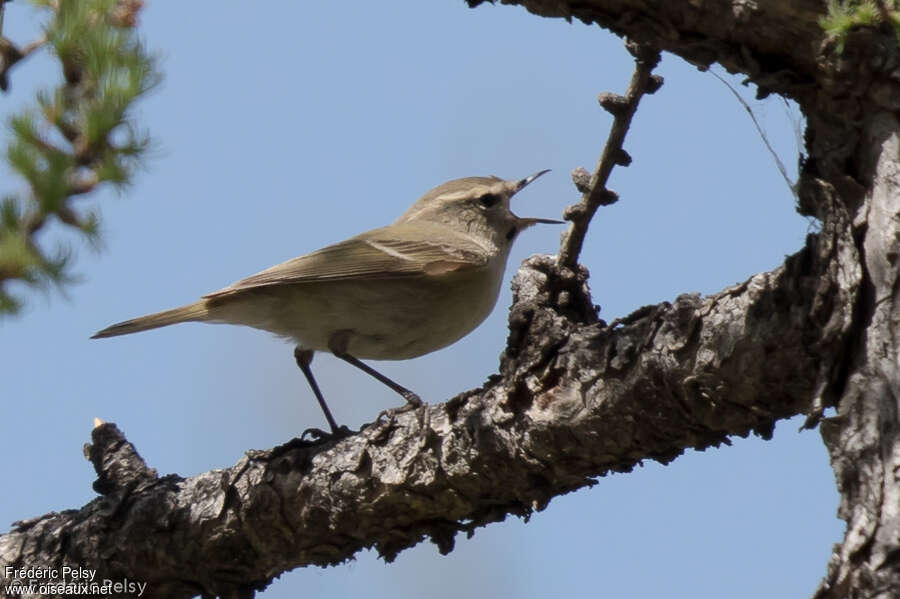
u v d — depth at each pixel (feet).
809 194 21.71
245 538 32.12
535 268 31.17
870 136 21.59
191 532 32.45
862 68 21.52
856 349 20.25
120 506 33.45
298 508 31.22
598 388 25.99
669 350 24.34
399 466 29.63
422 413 29.86
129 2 20.71
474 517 30.40
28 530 34.73
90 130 19.74
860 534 17.78
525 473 28.25
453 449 28.76
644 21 24.36
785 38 22.77
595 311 31.86
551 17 25.55
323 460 31.01
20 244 19.31
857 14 19.74
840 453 18.79
